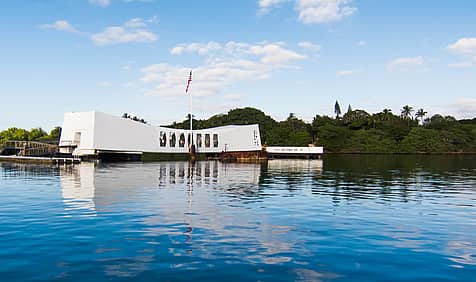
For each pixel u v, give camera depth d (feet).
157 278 24.54
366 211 49.96
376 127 444.55
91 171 111.55
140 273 25.39
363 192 70.23
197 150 233.96
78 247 31.12
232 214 46.16
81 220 41.16
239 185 79.10
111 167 132.67
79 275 24.89
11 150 188.34
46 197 57.72
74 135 182.80
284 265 27.53
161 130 215.51
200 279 24.52
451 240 35.58
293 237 35.47
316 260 28.81
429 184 87.35
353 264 28.09
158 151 212.43
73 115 183.42
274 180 92.79
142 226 38.68
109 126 183.62
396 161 219.41
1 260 27.73
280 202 56.24
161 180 86.38
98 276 24.73
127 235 35.01
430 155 349.61
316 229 38.96
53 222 40.09
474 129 406.21
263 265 27.43
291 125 459.73
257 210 49.24
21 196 58.65
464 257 30.25
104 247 31.17
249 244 32.78
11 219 41.47
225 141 248.11
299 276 25.41
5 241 32.68
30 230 36.52
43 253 29.45
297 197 61.98
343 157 293.64
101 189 68.08
